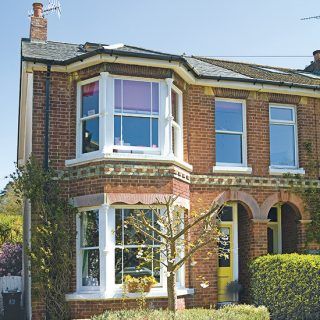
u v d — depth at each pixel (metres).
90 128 14.85
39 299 13.92
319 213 17.11
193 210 15.68
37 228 13.94
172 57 14.72
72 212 14.40
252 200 16.45
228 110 16.95
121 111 14.59
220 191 16.17
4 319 16.73
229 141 16.83
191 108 16.27
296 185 17.05
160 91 14.97
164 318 9.45
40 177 14.23
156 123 14.87
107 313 10.17
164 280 14.24
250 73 18.33
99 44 16.86
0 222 25.69
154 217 14.35
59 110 14.98
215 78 16.27
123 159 14.18
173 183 14.54
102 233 13.86
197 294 15.47
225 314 10.05
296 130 17.66
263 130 17.03
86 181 14.31
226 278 16.53
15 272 22.64
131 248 14.23
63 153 14.82
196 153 16.11
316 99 17.95
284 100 17.44
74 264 14.30
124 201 14.02
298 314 13.64
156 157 14.41
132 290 13.77
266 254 16.38
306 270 13.59
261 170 16.78
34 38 17.50
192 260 13.76
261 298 14.81
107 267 13.74
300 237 16.97
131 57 14.43
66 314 13.89
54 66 14.97
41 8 17.94
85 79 14.98
